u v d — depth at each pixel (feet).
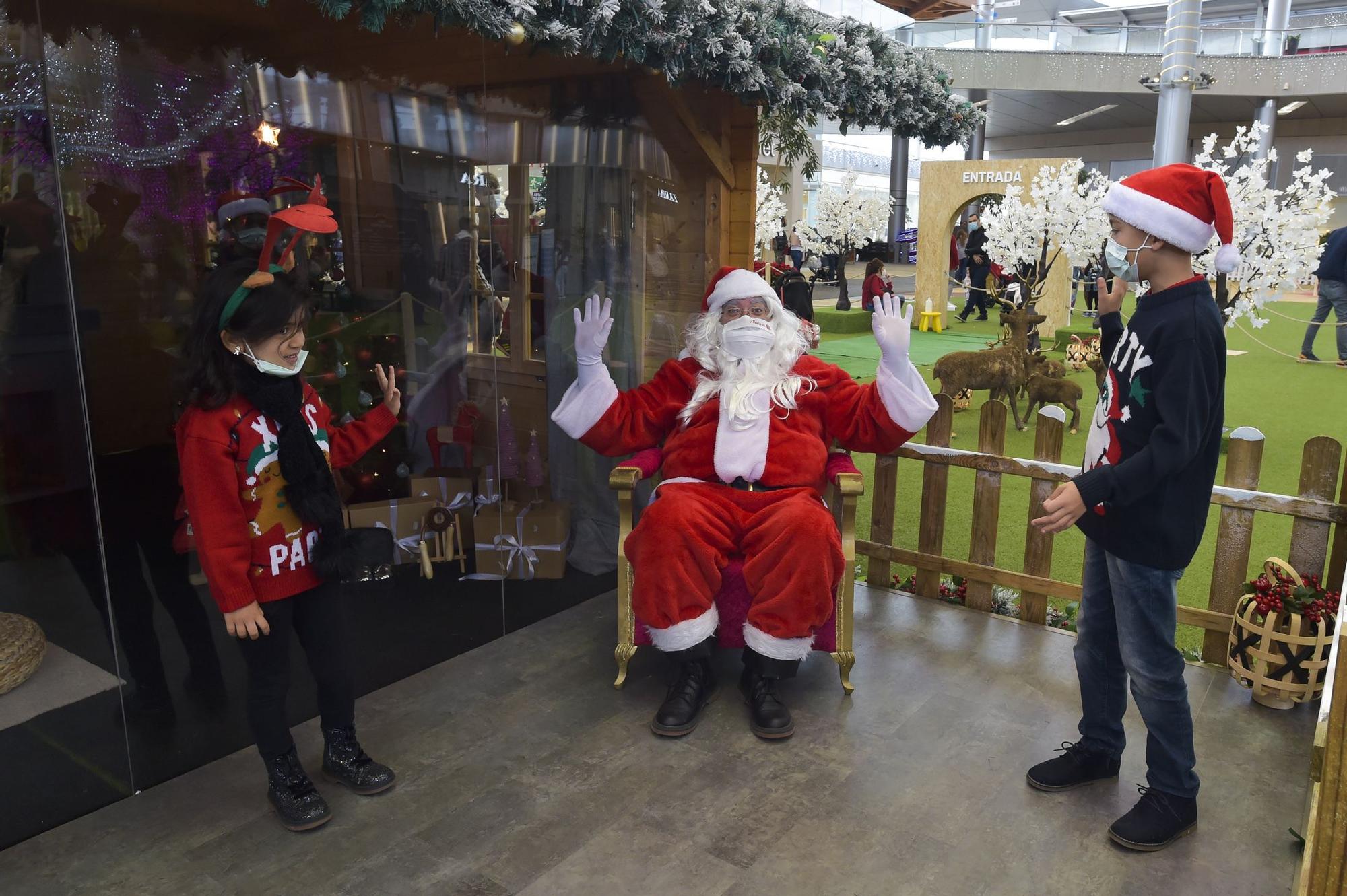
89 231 7.60
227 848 7.52
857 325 43.52
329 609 7.95
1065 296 43.06
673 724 9.24
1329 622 9.35
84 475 7.82
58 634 7.87
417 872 7.22
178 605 8.50
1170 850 7.53
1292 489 18.21
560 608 12.43
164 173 8.00
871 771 8.65
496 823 7.84
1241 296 21.84
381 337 10.03
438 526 10.79
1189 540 7.17
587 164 11.77
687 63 10.09
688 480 10.39
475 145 10.58
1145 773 8.63
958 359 23.61
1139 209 7.00
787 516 9.34
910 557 12.75
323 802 7.86
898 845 7.58
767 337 10.64
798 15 11.25
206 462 6.93
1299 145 83.15
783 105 11.62
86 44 7.41
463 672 10.65
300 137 8.96
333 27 9.05
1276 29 66.13
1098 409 7.67
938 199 45.83
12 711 7.57
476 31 7.91
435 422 10.68
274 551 7.40
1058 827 7.84
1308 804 7.73
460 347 10.85
